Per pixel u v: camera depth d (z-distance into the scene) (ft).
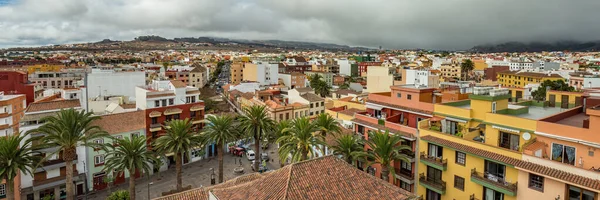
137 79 372.38
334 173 94.68
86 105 291.79
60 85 526.57
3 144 156.76
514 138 133.08
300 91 419.54
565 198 112.78
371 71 430.20
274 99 411.54
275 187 87.81
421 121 158.71
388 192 91.76
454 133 153.28
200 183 232.32
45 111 217.97
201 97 545.85
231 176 243.60
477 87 151.84
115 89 358.43
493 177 132.05
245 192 90.99
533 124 127.13
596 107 119.65
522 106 165.17
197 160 279.49
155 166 228.43
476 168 137.28
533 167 118.62
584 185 105.60
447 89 213.05
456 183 144.87
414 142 161.27
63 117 171.83
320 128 169.37
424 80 460.14
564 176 111.55
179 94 274.16
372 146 157.28
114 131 228.43
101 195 217.36
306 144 162.91
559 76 559.38
